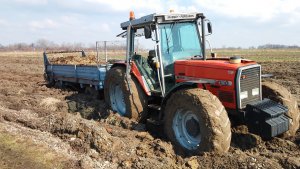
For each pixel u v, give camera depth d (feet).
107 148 21.75
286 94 23.11
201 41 26.91
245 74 21.33
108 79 30.09
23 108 33.30
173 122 22.66
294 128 22.72
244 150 21.43
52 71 46.01
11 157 20.99
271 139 22.35
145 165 19.26
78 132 24.17
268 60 99.81
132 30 27.99
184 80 24.48
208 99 20.51
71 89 42.80
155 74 26.99
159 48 25.09
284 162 19.07
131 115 27.27
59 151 22.04
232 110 21.75
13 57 134.41
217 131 19.65
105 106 31.42
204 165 19.25
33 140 23.82
